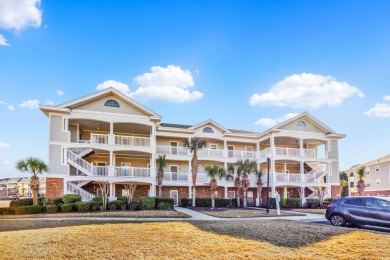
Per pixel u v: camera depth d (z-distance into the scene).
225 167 39.47
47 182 29.84
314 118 41.25
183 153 38.22
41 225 14.71
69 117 31.58
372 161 62.22
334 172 41.91
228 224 14.78
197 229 12.70
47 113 31.39
